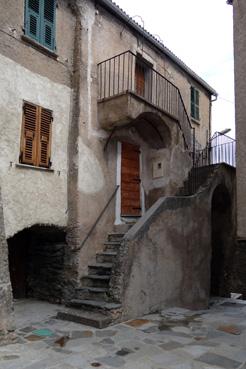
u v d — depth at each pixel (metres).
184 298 7.96
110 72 9.00
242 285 8.18
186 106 12.91
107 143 8.80
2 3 6.73
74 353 4.48
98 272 7.62
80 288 7.02
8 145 6.63
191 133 12.25
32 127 7.14
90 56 8.44
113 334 5.28
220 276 11.32
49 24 7.73
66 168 7.88
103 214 8.48
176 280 7.72
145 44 10.55
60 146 7.77
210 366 4.08
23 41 7.08
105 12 9.05
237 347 4.71
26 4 7.24
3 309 4.87
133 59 9.92
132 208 9.59
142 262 6.69
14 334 4.96
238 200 8.38
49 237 8.13
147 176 10.41
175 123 10.32
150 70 10.76
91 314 5.99
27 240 8.50
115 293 6.12
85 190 7.96
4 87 6.63
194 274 8.48
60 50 7.93
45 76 7.50
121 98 8.12
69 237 7.75
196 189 10.30
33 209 7.03
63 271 7.75
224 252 11.28
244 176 8.35
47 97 7.51
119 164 9.24
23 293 8.32
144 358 4.33
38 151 7.23
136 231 6.68
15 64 6.88
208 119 15.01
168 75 11.73
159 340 5.00
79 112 7.96
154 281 6.96
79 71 8.07
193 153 11.82
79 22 8.24
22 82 6.99
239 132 8.55
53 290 7.84
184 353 4.49
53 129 7.61
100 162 8.52
